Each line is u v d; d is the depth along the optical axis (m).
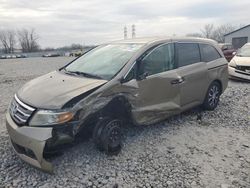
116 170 3.57
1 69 19.73
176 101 4.83
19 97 3.70
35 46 95.06
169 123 5.29
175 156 3.98
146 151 4.11
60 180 3.34
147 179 3.38
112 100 3.75
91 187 3.22
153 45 4.53
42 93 3.56
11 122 3.52
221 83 6.13
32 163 3.28
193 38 5.54
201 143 4.44
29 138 3.20
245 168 3.67
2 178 3.37
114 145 3.91
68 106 3.33
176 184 3.28
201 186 3.25
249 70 9.94
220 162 3.82
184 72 4.95
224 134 4.82
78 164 3.69
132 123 4.19
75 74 4.26
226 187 3.23
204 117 5.67
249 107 6.49
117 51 4.61
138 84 4.07
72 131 3.35
